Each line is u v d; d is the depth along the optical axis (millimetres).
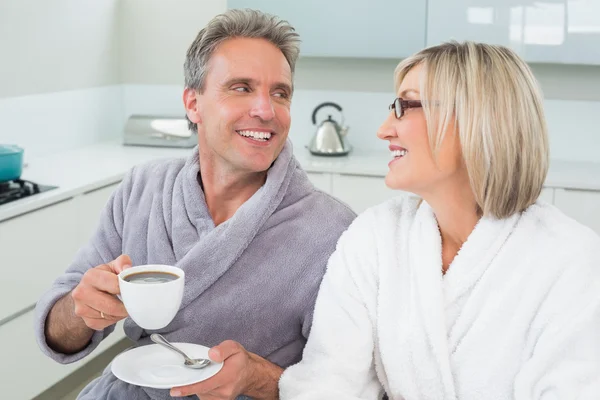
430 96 1260
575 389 1166
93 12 4082
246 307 1478
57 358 1535
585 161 3816
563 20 3381
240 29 1461
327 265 1434
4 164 2875
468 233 1342
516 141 1235
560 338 1191
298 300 1473
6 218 2705
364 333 1353
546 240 1261
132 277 1174
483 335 1259
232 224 1466
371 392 1375
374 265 1378
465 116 1236
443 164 1274
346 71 4047
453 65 1251
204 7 4207
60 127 3900
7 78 3502
